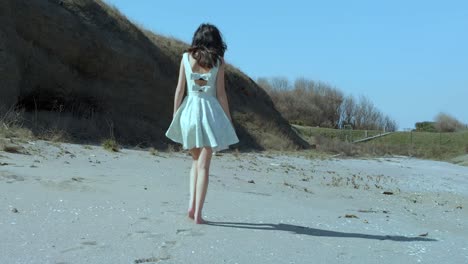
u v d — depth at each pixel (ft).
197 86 16.10
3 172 22.98
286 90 269.64
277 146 86.22
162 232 14.90
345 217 20.94
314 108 261.85
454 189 45.83
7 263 11.43
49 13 62.34
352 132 210.18
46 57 60.29
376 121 280.31
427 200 34.12
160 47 85.76
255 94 105.50
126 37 75.20
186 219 16.76
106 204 18.22
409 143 185.88
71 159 32.83
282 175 41.60
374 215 22.93
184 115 16.21
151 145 58.18
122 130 59.26
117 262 11.96
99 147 44.34
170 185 24.97
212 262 12.48
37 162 28.63
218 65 16.17
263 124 94.07
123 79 70.90
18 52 55.42
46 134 44.32
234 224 16.78
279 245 14.49
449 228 21.27
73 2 68.85
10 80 49.55
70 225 14.99
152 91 74.23
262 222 17.54
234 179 33.01
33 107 53.67
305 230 16.94
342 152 99.60
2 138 35.24
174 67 84.28
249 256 13.19
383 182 46.68
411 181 50.96
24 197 18.19
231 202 21.29
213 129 15.80
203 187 16.16
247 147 79.77
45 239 13.44
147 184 24.32
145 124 65.41
